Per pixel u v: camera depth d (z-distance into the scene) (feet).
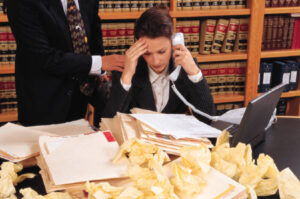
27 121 6.74
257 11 9.57
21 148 3.74
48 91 6.46
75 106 6.97
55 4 6.03
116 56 6.38
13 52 8.82
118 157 3.11
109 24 9.00
